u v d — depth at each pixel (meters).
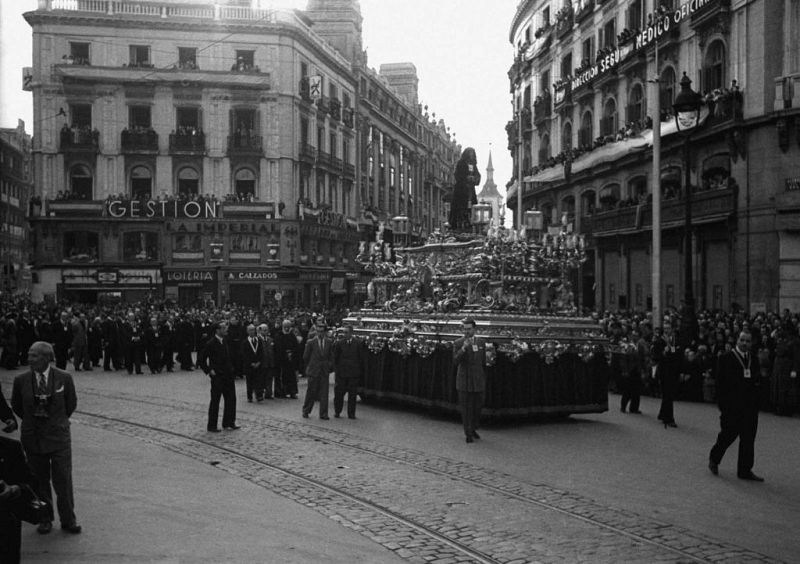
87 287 46.09
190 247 47.72
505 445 12.16
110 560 6.61
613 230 33.84
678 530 7.55
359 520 7.84
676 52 29.77
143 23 47.16
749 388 9.82
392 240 19.44
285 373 18.88
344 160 60.97
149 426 13.79
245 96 48.56
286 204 49.38
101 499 8.64
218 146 48.34
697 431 13.58
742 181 24.84
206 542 7.11
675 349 14.22
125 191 47.25
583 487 9.34
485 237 15.94
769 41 23.81
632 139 31.38
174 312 32.38
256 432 13.31
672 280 29.98
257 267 48.22
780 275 23.55
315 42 52.91
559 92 42.22
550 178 40.38
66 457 7.45
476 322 14.22
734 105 24.75
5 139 70.69
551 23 46.38
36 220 45.78
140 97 47.28
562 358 14.51
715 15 26.09
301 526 7.63
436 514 8.08
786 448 12.02
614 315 27.20
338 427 13.96
